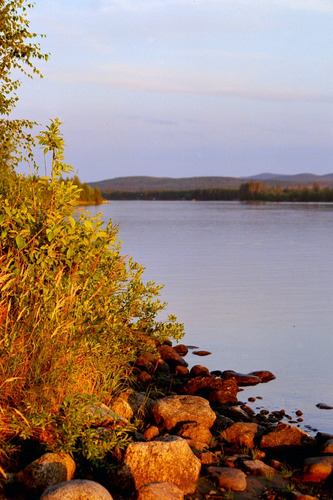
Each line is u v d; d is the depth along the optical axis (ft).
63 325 19.93
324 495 18.29
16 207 25.09
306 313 49.29
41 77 51.16
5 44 49.65
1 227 23.84
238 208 441.68
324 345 39.24
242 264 83.92
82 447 17.94
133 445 17.69
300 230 170.50
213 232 160.56
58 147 24.04
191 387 29.09
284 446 21.65
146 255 96.17
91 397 18.70
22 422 17.49
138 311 28.48
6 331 19.11
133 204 645.51
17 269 21.53
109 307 24.17
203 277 70.08
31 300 20.90
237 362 35.42
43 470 16.57
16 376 18.54
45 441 18.02
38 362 18.79
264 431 22.89
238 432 22.58
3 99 50.01
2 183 28.86
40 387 18.51
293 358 36.19
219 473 18.83
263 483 18.93
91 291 23.88
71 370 19.04
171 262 85.71
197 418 22.89
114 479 17.40
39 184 24.45
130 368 28.58
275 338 41.01
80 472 17.80
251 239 134.62
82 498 14.90
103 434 18.48
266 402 28.55
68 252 23.22
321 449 21.08
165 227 185.98
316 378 32.27
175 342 39.83
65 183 25.02
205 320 46.42
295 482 19.15
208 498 17.57
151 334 28.78
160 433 22.04
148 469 17.49
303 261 88.53
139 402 24.03
